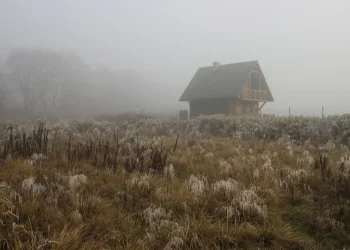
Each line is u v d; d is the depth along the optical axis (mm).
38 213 4809
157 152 7840
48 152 8789
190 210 5402
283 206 5961
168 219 5059
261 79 40469
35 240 3994
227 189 6062
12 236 4090
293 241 4730
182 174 7551
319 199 6148
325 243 4730
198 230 4684
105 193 5980
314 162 8359
